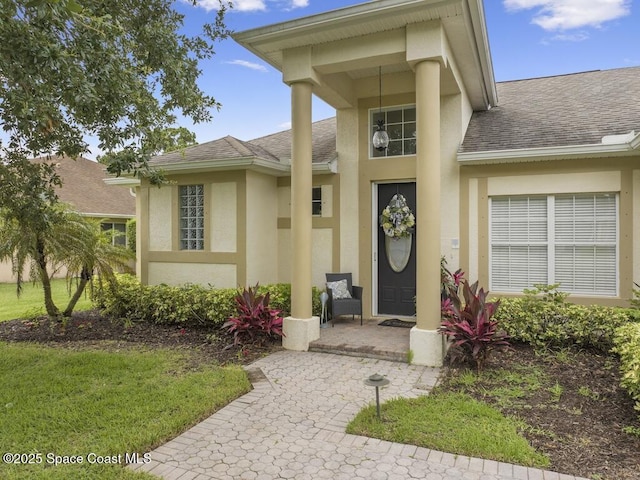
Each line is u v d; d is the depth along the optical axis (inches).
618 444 138.9
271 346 267.3
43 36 152.2
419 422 154.5
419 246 231.8
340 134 344.5
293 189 262.5
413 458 132.7
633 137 252.4
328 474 124.6
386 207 333.4
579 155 269.3
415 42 228.2
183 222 366.9
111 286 337.4
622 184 268.2
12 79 164.2
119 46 201.8
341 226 343.6
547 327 241.6
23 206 218.5
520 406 169.2
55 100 170.7
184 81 251.1
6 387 193.6
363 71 317.4
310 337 260.4
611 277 275.1
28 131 178.1
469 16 230.7
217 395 180.4
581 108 328.8
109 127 207.5
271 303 302.2
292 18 236.1
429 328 229.9
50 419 159.3
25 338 295.4
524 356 233.1
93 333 305.4
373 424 154.0
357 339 265.9
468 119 346.9
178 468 128.3
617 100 329.1
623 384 162.2
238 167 330.0
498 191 297.4
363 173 337.1
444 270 297.4
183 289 327.9
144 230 376.5
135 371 214.8
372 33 240.2
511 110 361.7
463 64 280.7
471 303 217.5
